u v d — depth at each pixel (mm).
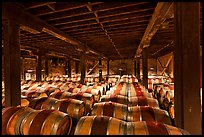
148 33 6027
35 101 4301
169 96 4996
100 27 6148
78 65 23688
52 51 13750
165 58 17703
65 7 4289
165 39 9195
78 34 7559
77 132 2613
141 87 6957
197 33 2613
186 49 2617
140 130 2439
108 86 9180
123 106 3656
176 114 2883
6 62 4211
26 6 4191
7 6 3686
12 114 3049
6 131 2941
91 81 13250
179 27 2715
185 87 2604
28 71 18203
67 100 4223
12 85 4203
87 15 5148
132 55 18781
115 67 23312
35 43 10211
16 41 4176
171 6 3393
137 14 4961
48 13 4598
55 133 2732
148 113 3275
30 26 4492
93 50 12570
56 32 6062
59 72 21688
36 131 2744
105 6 4355
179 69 2723
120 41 9602
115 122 2707
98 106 3678
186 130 2568
